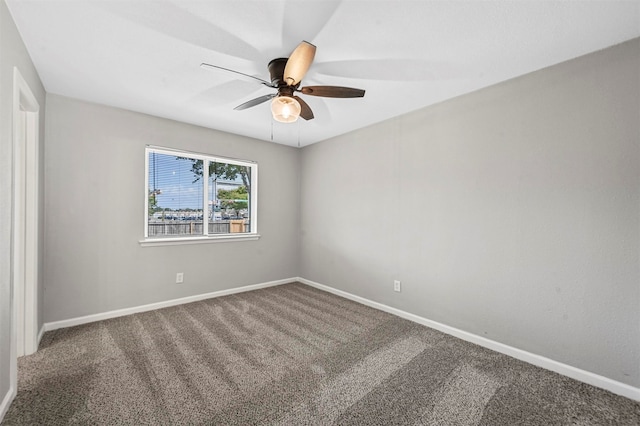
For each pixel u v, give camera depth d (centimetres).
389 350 229
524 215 217
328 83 234
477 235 243
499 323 229
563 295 199
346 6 148
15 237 165
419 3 145
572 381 189
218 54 194
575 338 193
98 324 269
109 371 192
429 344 240
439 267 270
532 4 146
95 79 230
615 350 179
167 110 294
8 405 153
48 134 253
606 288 182
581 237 191
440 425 149
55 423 146
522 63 202
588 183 189
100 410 155
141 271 305
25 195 214
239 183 399
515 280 221
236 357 214
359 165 352
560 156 200
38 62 204
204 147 347
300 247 448
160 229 331
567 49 185
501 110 229
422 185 284
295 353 222
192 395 169
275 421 150
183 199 347
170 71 217
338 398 169
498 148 230
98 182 279
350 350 228
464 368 204
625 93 175
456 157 258
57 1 146
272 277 418
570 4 146
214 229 376
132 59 201
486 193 238
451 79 226
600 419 155
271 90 248
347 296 365
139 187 302
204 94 257
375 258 331
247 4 148
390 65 205
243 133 373
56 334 246
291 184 439
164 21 161
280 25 164
